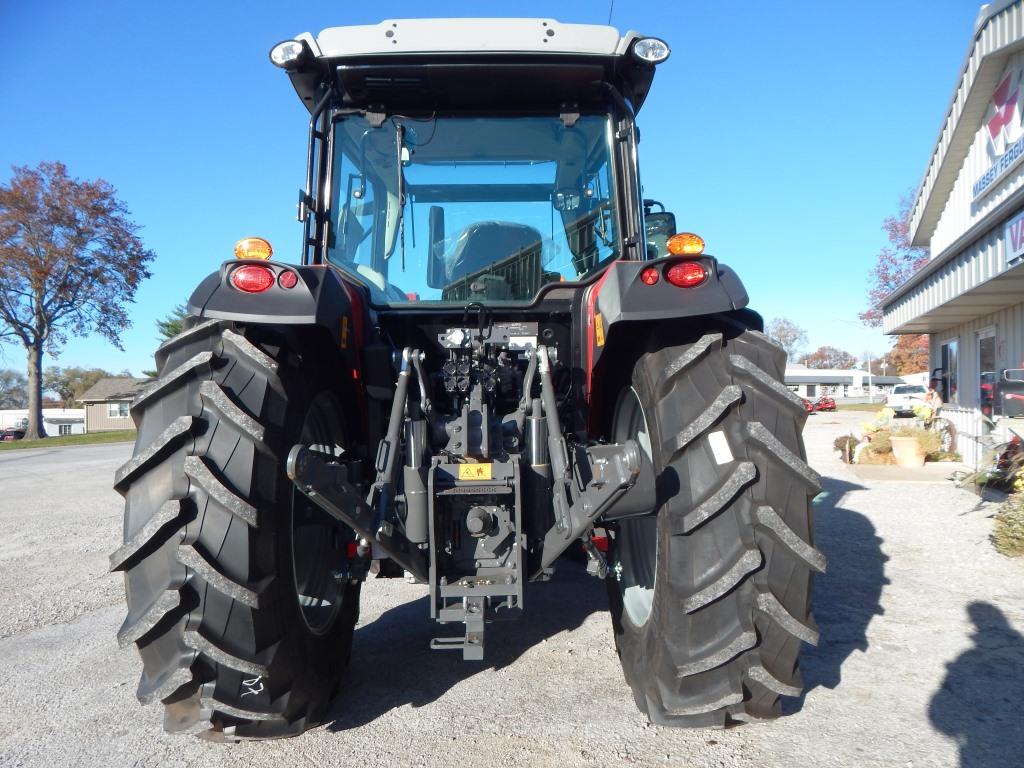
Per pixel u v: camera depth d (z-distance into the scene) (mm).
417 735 2496
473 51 2926
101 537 6773
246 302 2207
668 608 2240
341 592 2887
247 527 2076
